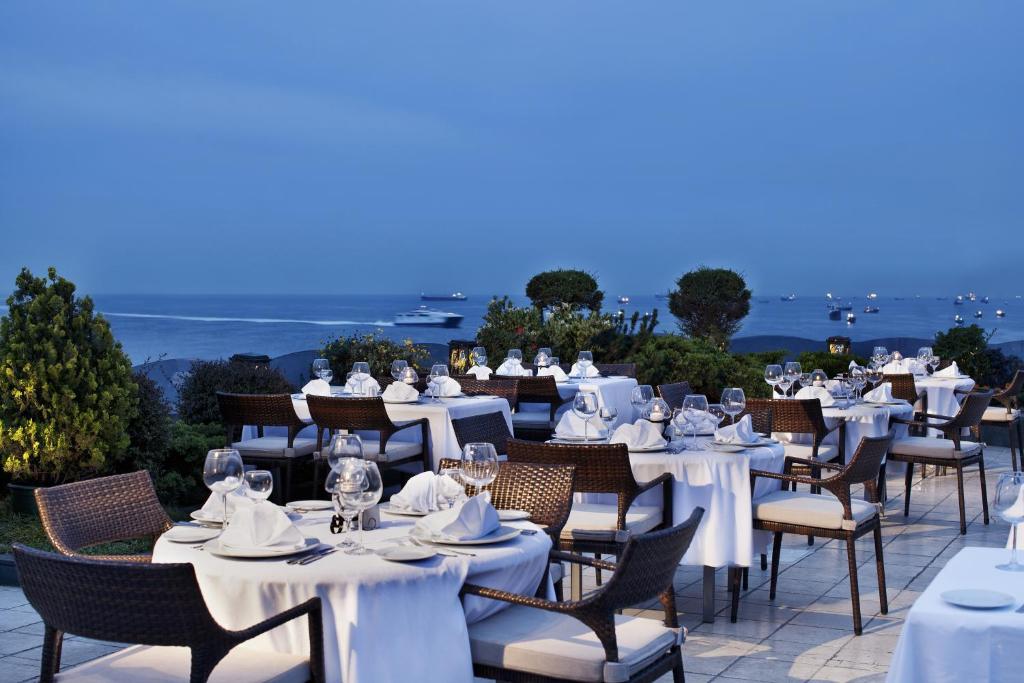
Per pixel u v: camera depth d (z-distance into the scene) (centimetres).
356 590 327
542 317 1451
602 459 525
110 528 431
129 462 772
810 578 660
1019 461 1177
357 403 745
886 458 845
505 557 363
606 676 332
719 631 550
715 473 558
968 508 905
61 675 325
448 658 340
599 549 533
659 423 656
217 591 337
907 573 675
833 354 1479
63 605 308
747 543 562
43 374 693
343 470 352
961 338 1444
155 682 319
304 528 392
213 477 382
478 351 1077
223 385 929
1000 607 297
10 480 738
